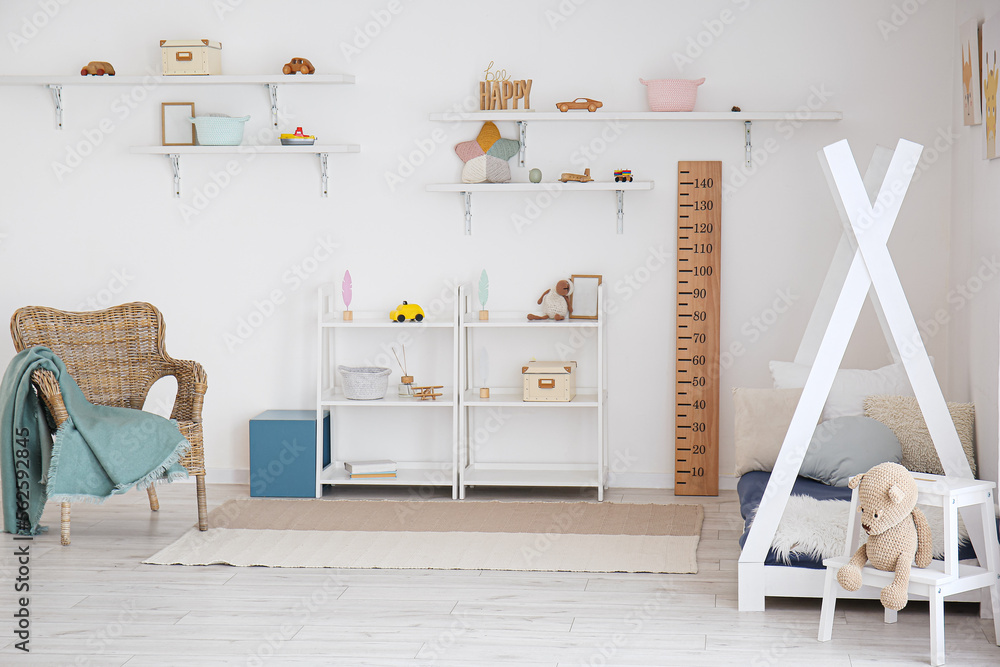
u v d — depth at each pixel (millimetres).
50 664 2598
